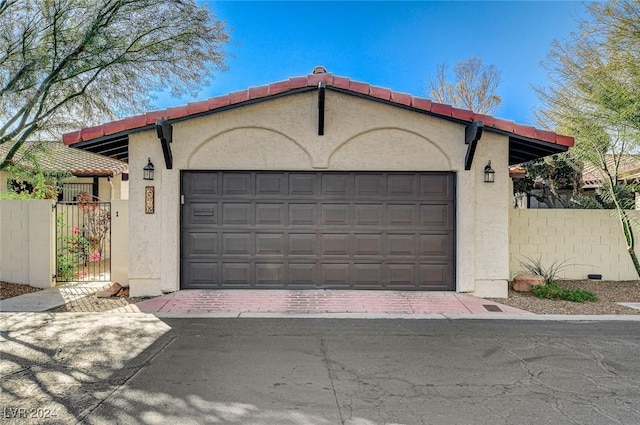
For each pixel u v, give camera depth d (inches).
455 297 371.9
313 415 170.7
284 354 242.2
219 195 388.8
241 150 383.2
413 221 389.4
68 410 173.9
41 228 432.1
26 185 655.8
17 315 325.4
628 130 426.3
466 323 310.2
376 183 390.0
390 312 336.8
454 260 388.2
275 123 382.0
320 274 389.1
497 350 251.1
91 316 322.3
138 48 451.5
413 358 237.0
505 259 382.3
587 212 457.4
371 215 389.4
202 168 383.2
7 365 223.3
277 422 165.3
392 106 381.1
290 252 388.5
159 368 219.8
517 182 652.7
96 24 415.8
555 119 534.3
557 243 455.5
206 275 388.8
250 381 203.9
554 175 636.1
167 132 368.8
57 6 408.2
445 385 200.7
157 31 454.3
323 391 193.3
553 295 380.5
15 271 436.1
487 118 366.0
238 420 166.6
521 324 308.5
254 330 289.3
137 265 378.9
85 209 540.4
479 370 219.6
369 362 230.2
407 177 389.7
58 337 271.6
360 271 389.1
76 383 200.7
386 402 182.5
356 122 382.3
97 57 430.9
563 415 171.5
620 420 167.6
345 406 178.7
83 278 476.4
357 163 384.2
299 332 285.7
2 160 542.3
